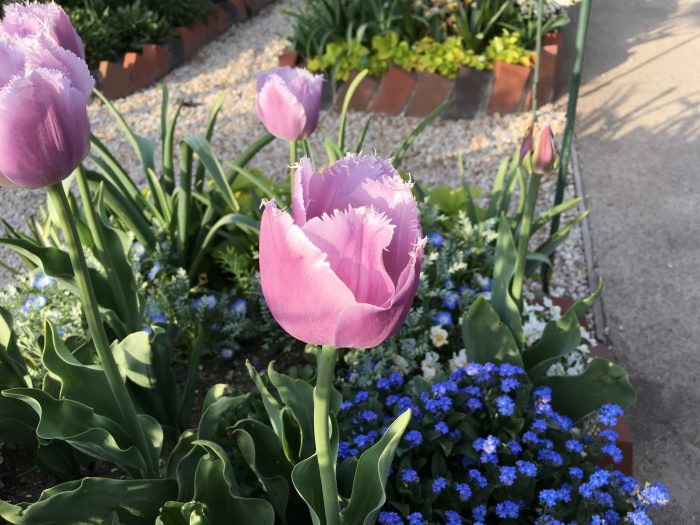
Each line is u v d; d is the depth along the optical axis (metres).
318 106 0.49
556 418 0.43
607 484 0.41
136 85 1.17
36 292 0.55
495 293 0.49
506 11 1.08
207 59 1.28
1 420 0.44
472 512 0.40
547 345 0.48
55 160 0.26
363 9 1.11
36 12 0.32
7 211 0.89
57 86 0.24
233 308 0.58
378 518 0.39
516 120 1.02
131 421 0.36
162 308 0.56
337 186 0.22
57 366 0.37
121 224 0.63
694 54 1.20
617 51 1.23
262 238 0.21
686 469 0.54
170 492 0.36
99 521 0.34
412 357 0.53
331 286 0.19
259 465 0.38
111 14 1.24
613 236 0.80
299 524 0.41
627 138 0.98
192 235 0.65
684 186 0.88
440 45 1.06
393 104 1.06
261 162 0.96
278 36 1.35
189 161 0.58
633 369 0.64
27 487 0.48
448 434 0.43
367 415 0.43
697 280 0.73
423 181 0.90
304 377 0.52
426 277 0.57
